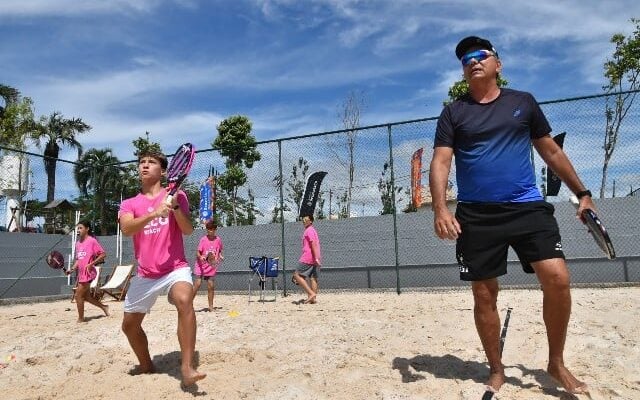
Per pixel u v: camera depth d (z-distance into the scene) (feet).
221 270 46.09
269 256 44.78
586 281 35.91
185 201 13.16
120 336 19.90
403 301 30.25
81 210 49.16
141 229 12.72
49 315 31.55
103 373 14.44
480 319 11.44
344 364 14.14
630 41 53.16
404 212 40.88
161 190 13.74
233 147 41.70
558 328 10.97
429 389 11.84
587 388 11.03
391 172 37.60
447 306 26.14
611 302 23.30
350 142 38.40
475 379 12.44
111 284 42.22
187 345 12.20
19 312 34.53
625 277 35.01
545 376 12.48
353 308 27.25
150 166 13.65
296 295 39.99
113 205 49.88
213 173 42.60
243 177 41.65
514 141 11.12
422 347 16.06
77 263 27.48
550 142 11.49
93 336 20.39
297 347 16.57
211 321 22.76
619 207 35.35
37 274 47.44
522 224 10.82
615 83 53.62
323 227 43.09
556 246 10.69
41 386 13.67
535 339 16.15
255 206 43.65
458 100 11.80
